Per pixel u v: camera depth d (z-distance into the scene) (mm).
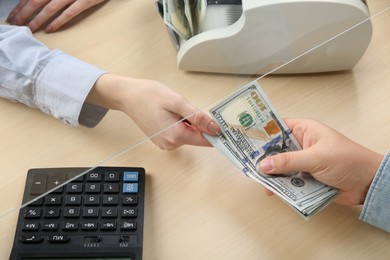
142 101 812
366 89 917
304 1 814
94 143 793
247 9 818
